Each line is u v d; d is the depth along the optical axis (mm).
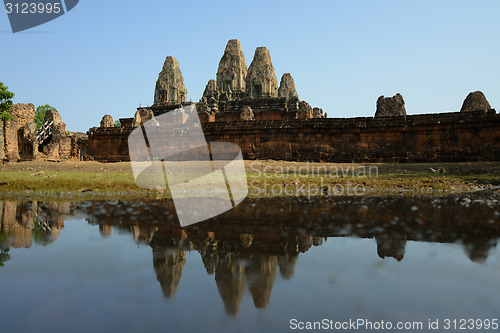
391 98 34812
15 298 2629
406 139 28094
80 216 6902
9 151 36281
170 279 3066
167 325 2137
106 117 47312
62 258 3746
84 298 2623
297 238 4844
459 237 4852
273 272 3277
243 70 55625
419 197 10438
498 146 25344
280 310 2369
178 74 60188
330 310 2367
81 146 48094
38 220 6430
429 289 2818
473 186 13734
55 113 48500
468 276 3139
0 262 3627
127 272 3285
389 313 2316
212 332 2037
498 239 4715
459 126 26656
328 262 3621
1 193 11828
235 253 4035
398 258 3775
